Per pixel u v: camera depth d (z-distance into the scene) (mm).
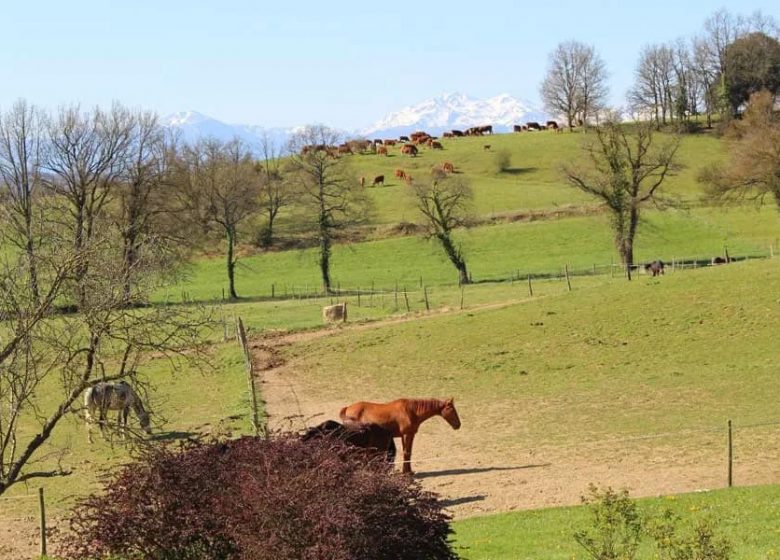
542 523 20000
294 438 14547
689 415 31359
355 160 154375
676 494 21984
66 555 13344
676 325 44750
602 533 13062
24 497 25625
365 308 66500
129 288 15727
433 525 12875
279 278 91562
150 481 13031
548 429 31172
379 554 12219
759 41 157125
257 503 12047
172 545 12617
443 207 89000
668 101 168500
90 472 28188
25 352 15227
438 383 40812
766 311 44281
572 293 54188
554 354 43406
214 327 22484
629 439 27875
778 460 24953
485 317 51375
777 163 74188
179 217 73250
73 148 65375
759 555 16109
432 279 86125
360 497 12250
